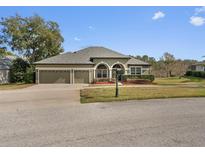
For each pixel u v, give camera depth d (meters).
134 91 16.53
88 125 6.56
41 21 37.44
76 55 32.78
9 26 35.09
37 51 37.75
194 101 11.37
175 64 53.44
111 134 5.59
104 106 10.04
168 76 50.59
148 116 7.77
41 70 30.30
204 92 15.22
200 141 4.98
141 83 28.80
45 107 9.97
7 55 41.41
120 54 32.66
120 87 21.44
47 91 18.42
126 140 5.10
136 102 11.13
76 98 13.26
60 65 30.48
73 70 30.56
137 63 32.50
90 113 8.42
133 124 6.64
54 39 38.50
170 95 13.48
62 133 5.73
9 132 5.85
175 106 9.88
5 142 5.05
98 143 4.92
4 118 7.62
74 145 4.81
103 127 6.31
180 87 20.67
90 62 30.84
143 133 5.66
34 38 37.31
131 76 30.64
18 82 34.72
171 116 7.75
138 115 7.96
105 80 30.23
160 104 10.46
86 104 10.70
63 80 30.47
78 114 8.24
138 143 4.89
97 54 32.69
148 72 32.88
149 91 16.42
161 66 52.31
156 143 4.88
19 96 14.66
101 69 31.28
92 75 30.78
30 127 6.37
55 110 9.16
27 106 10.31
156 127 6.27
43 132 5.83
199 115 7.91
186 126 6.35
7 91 18.94
